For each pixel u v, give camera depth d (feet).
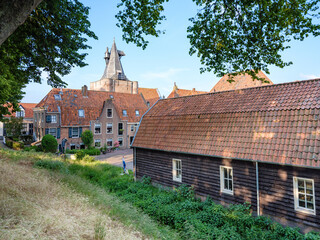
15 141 115.55
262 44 25.25
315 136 29.04
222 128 39.83
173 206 35.76
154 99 182.29
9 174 27.37
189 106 50.75
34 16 24.49
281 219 30.58
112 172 61.46
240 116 38.83
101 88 219.20
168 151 45.75
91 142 115.34
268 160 31.09
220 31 25.72
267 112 35.91
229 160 36.45
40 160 51.21
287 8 21.81
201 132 42.55
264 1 21.93
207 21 25.63
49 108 111.04
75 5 25.55
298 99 34.40
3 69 29.71
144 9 24.23
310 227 27.94
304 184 28.99
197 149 40.68
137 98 150.30
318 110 30.83
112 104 128.06
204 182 40.09
